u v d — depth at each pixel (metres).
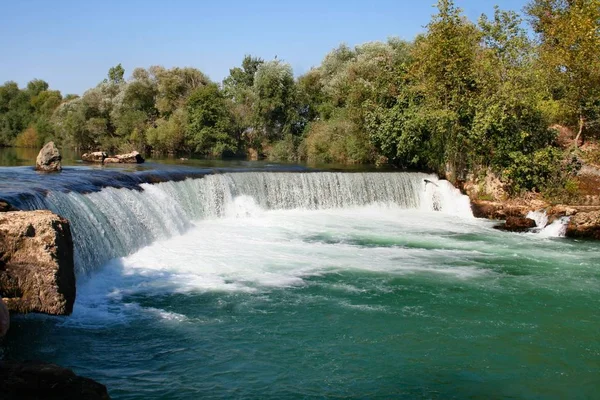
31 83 104.75
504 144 34.75
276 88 60.59
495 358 13.44
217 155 58.69
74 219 17.84
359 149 48.34
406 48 54.41
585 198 31.64
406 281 19.28
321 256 22.28
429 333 14.75
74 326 13.87
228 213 29.86
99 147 68.50
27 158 46.38
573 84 36.62
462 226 30.89
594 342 14.53
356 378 12.12
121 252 20.05
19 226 12.93
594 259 23.59
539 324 15.70
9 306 12.82
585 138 39.81
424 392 11.66
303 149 56.22
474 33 41.22
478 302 17.39
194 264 20.16
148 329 14.09
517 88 35.28
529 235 29.09
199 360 12.52
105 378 11.39
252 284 18.19
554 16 46.03
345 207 34.41
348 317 15.61
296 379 11.91
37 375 8.89
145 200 23.58
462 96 37.44
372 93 46.88
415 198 36.81
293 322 15.06
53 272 13.12
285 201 32.66
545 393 11.89
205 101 58.41
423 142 41.38
